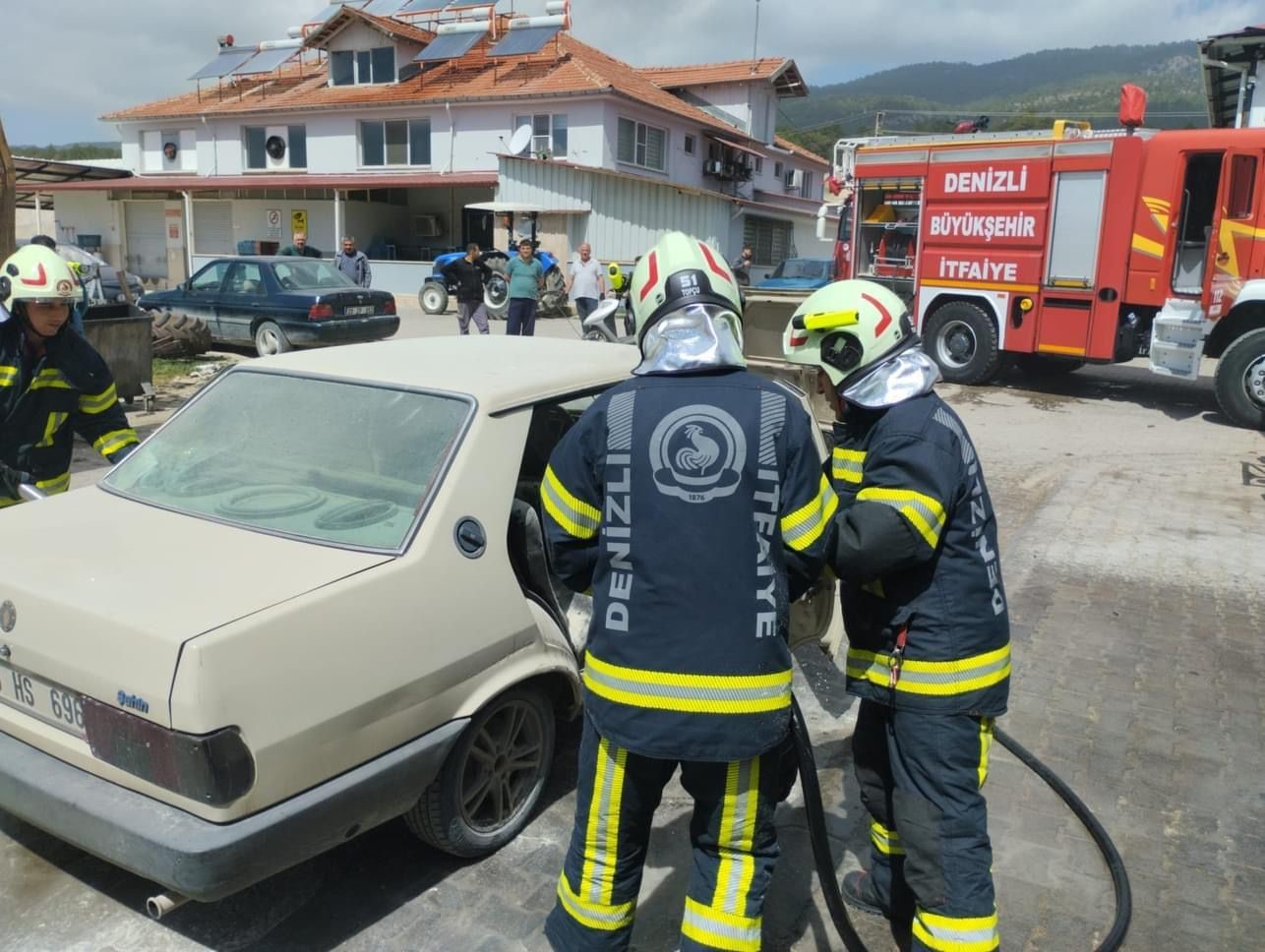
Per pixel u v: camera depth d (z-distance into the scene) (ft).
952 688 7.86
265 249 103.04
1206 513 23.84
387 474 10.14
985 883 7.82
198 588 8.56
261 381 12.03
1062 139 36.96
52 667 8.47
